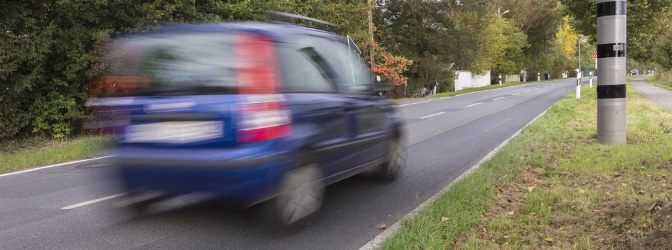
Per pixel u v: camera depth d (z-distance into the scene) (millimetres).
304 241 4340
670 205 4121
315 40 4988
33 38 11664
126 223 4891
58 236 4570
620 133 8648
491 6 40875
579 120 12688
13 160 9641
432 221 4492
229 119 3965
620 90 8602
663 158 6977
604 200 5008
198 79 4133
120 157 4379
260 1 18594
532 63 77125
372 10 29016
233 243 4305
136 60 4477
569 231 4191
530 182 6012
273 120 4078
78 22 13578
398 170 6574
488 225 4414
